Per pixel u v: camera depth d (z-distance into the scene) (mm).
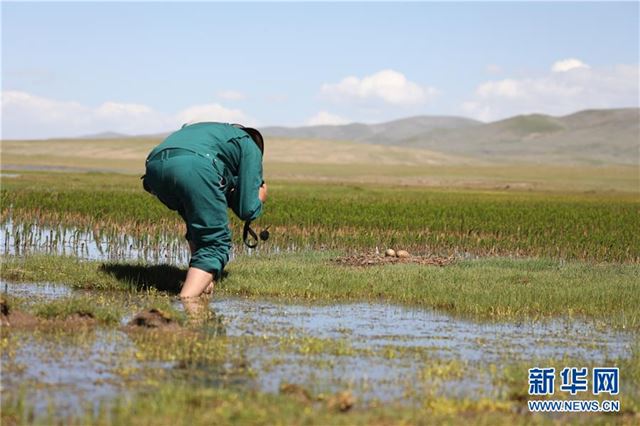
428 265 20281
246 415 7914
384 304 15125
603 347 12055
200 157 14992
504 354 11344
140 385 9000
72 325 11828
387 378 9758
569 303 15148
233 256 21281
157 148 15398
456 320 13820
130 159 136125
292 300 15164
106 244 24125
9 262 17625
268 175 93500
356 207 32625
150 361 10062
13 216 28719
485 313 14445
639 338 12734
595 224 30234
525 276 18141
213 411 8023
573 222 30500
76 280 15742
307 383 9375
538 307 14859
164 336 11430
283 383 9148
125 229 26203
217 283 16016
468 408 8703
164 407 8039
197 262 15102
